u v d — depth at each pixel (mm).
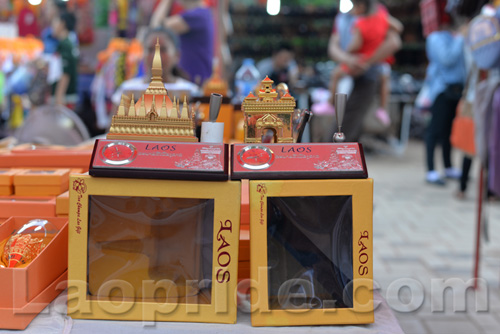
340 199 1056
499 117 2477
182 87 2354
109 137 1091
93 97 5121
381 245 3584
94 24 5195
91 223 1044
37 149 1649
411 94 8305
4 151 1640
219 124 1179
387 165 7238
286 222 1061
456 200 5027
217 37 3820
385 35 3803
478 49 2488
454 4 2908
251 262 1037
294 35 9258
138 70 4578
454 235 3848
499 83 2500
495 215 4434
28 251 1098
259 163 1050
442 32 5344
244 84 2834
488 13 2508
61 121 2674
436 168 6980
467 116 3117
